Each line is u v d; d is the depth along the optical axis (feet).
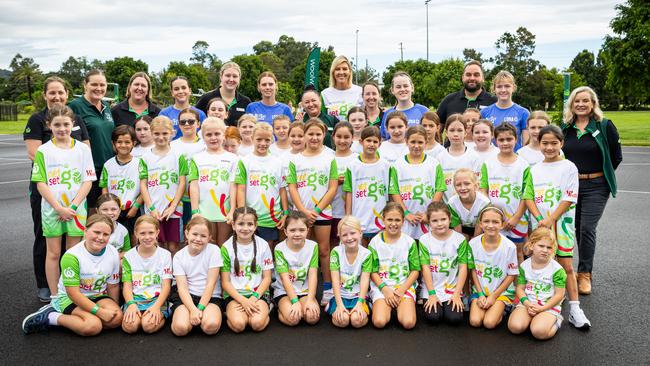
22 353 13.19
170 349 13.47
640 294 17.12
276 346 13.64
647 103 98.32
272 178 18.01
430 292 15.84
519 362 12.52
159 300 15.11
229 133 19.69
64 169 16.37
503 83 21.04
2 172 52.08
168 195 18.22
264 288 15.72
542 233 14.73
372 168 17.75
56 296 15.37
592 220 17.69
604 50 99.25
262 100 23.31
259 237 16.43
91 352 13.26
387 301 15.64
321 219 17.93
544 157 17.87
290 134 18.54
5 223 28.37
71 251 14.76
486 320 14.78
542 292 14.79
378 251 16.26
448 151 18.74
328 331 14.70
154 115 21.63
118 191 18.31
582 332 14.32
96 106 19.38
